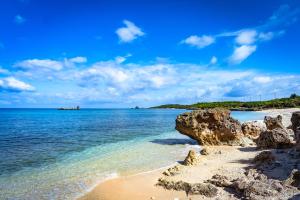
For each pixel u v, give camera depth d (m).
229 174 15.69
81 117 109.94
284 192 11.43
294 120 24.52
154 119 90.31
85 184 15.88
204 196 12.55
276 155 19.53
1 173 18.50
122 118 99.06
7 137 39.41
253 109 153.00
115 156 24.17
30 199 13.57
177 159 22.47
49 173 18.41
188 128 30.30
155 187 14.68
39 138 38.03
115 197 13.66
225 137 29.28
